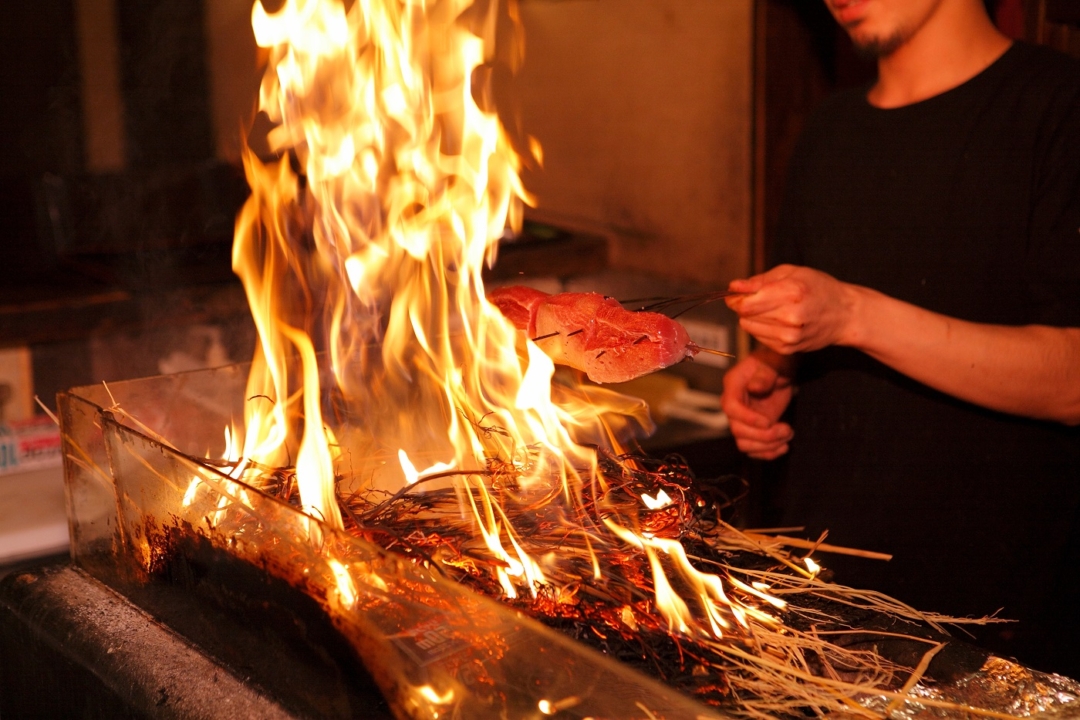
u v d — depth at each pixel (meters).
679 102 2.88
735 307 1.48
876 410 1.89
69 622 1.20
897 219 1.85
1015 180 1.71
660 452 2.40
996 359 1.54
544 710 0.90
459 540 1.14
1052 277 1.65
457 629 0.92
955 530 1.82
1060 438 1.75
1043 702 0.95
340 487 1.35
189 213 2.92
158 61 3.37
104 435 1.23
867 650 1.05
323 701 1.00
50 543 2.11
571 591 1.05
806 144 2.05
